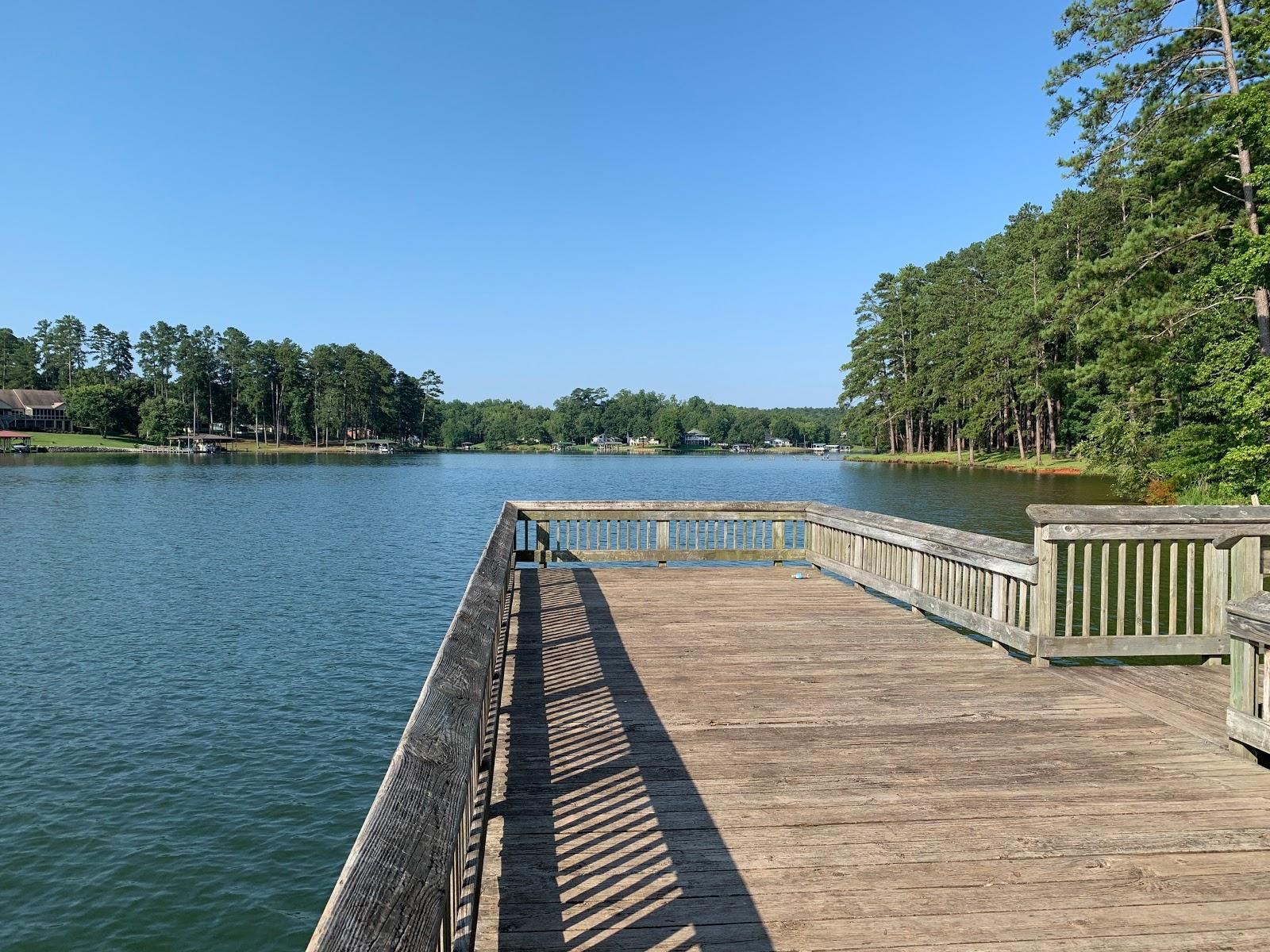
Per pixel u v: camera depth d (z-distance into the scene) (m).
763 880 2.80
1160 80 21.62
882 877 2.82
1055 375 27.67
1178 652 5.54
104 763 9.34
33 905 6.80
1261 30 19.33
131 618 16.16
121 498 46.19
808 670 5.52
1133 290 22.64
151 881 7.14
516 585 8.74
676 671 5.47
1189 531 5.49
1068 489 39.81
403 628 15.35
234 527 32.28
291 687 11.88
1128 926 2.53
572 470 87.88
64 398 131.62
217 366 134.50
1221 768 3.81
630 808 3.37
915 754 3.98
